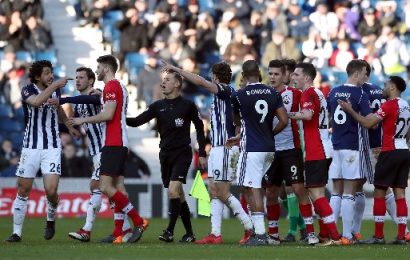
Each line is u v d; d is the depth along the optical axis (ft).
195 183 152.46
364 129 144.97
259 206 131.95
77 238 142.92
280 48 264.11
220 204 143.54
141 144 248.52
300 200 138.62
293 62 147.13
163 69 135.74
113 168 137.90
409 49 282.77
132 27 266.98
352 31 281.13
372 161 148.15
